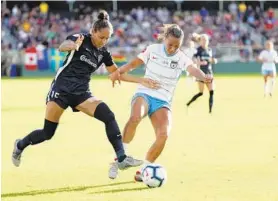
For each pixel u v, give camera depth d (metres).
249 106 56.00
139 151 31.44
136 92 25.06
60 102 23.53
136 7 142.88
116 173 23.81
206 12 135.12
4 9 126.94
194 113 49.88
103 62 24.44
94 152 31.05
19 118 46.66
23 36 122.75
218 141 34.25
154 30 131.62
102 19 23.47
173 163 27.80
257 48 120.88
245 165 27.22
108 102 60.69
